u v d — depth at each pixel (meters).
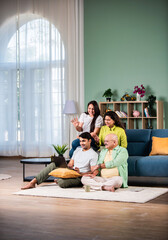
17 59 9.91
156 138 5.53
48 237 2.83
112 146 4.94
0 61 10.02
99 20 9.14
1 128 9.99
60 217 3.41
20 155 9.88
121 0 8.94
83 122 5.87
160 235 2.84
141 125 8.57
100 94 9.12
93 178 4.86
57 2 9.51
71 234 2.89
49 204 3.96
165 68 8.52
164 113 8.48
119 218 3.35
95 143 5.57
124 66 8.89
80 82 9.33
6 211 3.66
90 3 9.23
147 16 8.70
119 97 8.92
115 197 4.25
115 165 4.82
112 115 5.29
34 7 9.72
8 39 9.96
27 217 3.42
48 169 5.01
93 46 9.20
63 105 9.47
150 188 4.90
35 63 9.72
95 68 9.17
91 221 3.26
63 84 9.47
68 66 9.43
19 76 9.90
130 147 5.69
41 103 9.66
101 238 2.79
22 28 9.85
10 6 9.94
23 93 9.85
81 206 3.85
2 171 7.18
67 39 9.43
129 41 8.85
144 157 5.21
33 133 9.73
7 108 9.96
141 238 2.78
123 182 4.89
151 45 8.66
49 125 9.62
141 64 8.73
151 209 3.69
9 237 2.85
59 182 4.93
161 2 8.59
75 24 9.36
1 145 9.98
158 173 5.02
